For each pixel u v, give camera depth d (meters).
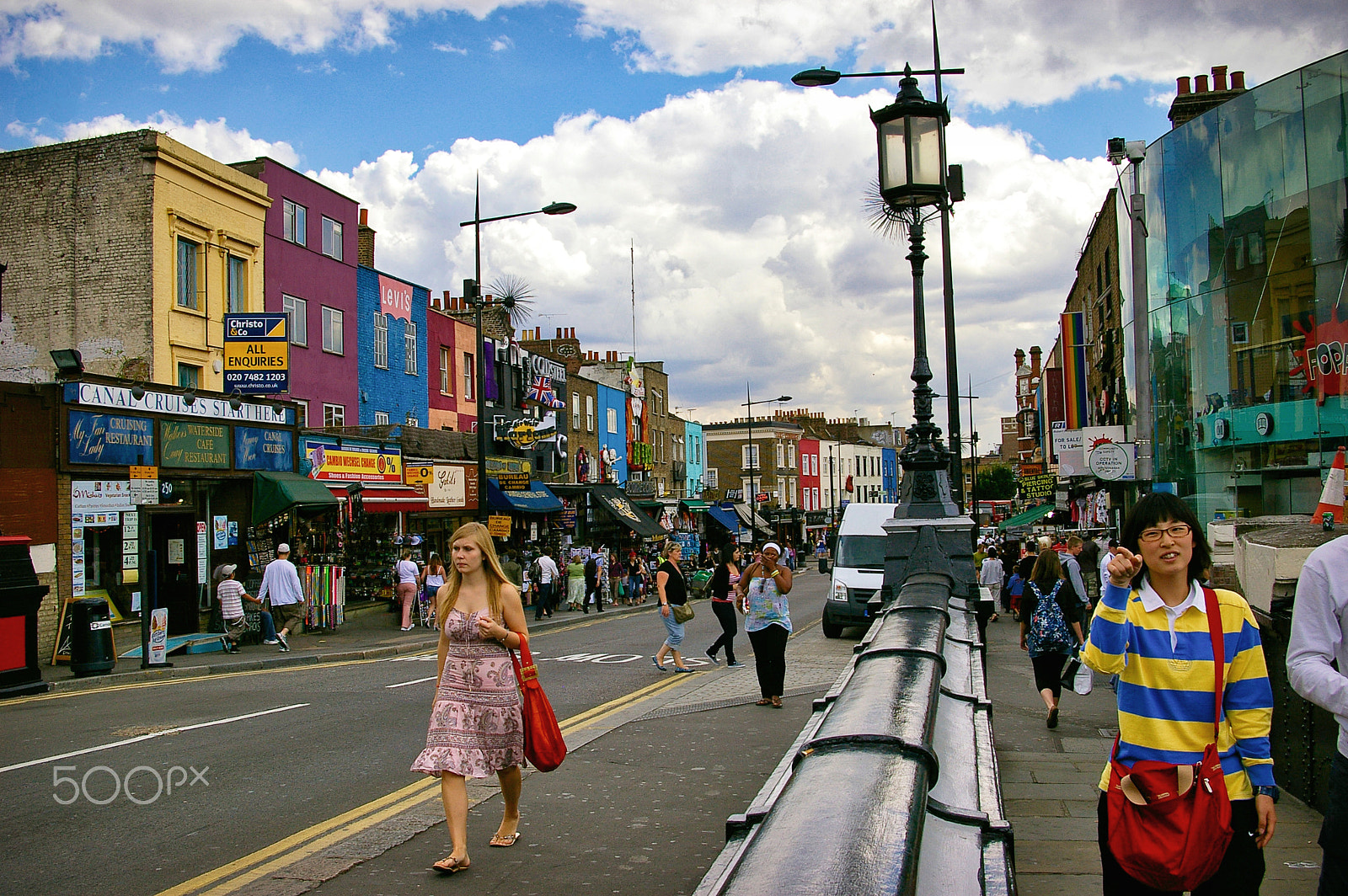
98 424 16.91
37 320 22.78
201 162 23.58
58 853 5.60
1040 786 7.00
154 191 22.27
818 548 75.12
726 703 10.81
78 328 22.48
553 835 5.86
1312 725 6.17
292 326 26.73
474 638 5.32
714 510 56.44
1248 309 18.44
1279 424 17.39
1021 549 27.25
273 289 26.05
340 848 5.56
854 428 99.94
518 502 31.38
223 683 13.55
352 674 14.57
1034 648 9.45
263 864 5.37
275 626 18.84
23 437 15.74
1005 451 112.81
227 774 7.61
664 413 58.66
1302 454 16.73
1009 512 66.38
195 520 19.03
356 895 4.82
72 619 14.10
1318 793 6.09
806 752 2.46
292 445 21.86
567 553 32.53
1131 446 14.66
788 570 10.75
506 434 34.34
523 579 26.89
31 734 9.34
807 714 10.09
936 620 5.32
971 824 2.68
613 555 37.00
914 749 2.38
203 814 6.45
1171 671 3.22
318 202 28.20
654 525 43.38
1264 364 17.91
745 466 80.06
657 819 6.24
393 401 31.47
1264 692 3.20
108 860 5.47
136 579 17.73
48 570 15.97
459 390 35.56
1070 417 37.12
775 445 79.88
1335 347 15.91
